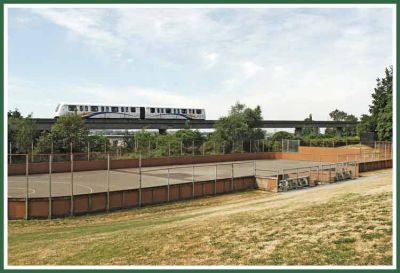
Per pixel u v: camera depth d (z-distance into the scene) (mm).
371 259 11789
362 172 46625
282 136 83750
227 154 65812
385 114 71438
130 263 13742
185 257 13906
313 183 38719
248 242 14820
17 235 21094
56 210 25734
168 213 27375
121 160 53594
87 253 15594
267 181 37375
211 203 31422
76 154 50312
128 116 78750
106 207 27812
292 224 16547
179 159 59656
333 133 107625
